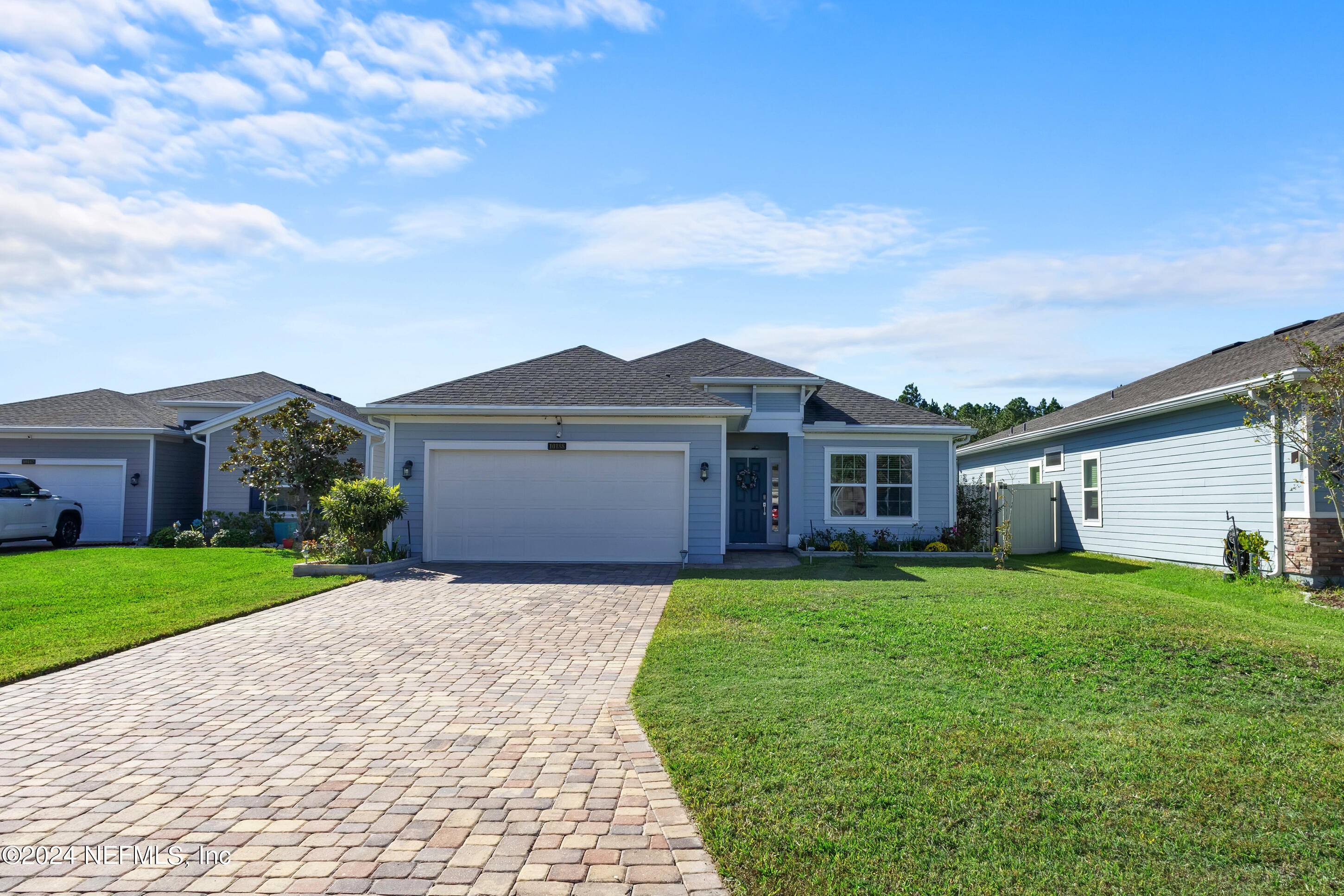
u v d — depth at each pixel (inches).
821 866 134.0
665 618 343.9
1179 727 203.9
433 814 155.4
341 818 153.6
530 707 227.1
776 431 693.9
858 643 293.7
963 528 687.1
